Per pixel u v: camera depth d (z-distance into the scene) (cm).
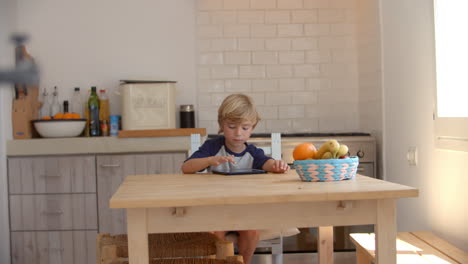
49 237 363
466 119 231
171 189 155
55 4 412
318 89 423
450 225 254
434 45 263
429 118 279
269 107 421
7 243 362
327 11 423
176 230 141
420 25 287
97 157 363
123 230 364
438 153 268
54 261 363
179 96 419
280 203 143
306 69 423
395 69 333
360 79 415
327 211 144
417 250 215
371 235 236
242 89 420
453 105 248
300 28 422
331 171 164
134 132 363
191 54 420
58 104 405
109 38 416
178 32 419
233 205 142
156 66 419
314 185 154
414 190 138
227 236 222
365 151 365
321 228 213
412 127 305
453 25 244
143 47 418
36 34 411
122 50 417
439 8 258
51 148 363
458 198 244
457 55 241
